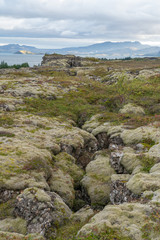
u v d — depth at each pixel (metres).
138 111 37.31
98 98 47.59
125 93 46.56
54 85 54.31
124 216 10.88
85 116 37.19
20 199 13.20
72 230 12.17
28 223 12.28
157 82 57.38
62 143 24.30
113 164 20.22
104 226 10.12
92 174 20.23
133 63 125.25
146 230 9.72
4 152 18.58
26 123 28.30
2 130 24.48
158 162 17.47
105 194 17.61
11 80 53.94
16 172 16.06
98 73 85.44
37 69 90.62
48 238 11.63
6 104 35.25
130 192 14.04
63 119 34.34
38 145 22.34
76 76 78.31
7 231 11.74
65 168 20.80
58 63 114.12
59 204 14.02
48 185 16.45
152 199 11.94
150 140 23.06
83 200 18.62
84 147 26.62
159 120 28.83
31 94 43.56
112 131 27.80
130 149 22.33
